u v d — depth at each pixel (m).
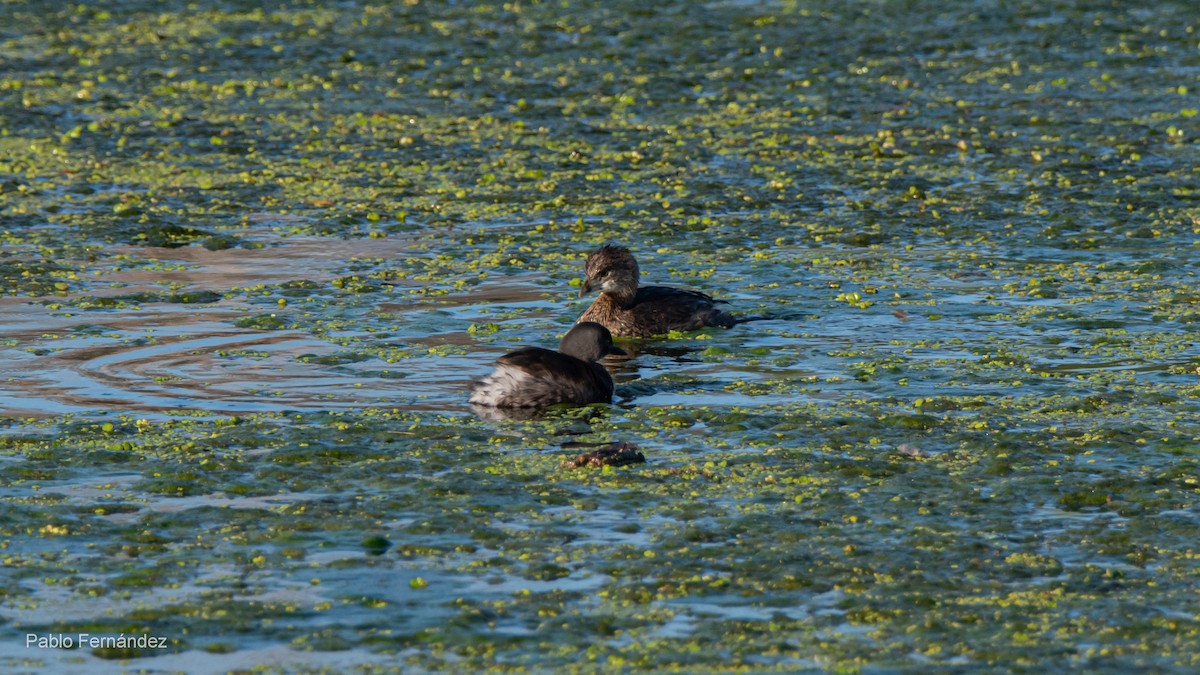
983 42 39.00
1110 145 28.70
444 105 32.91
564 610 10.40
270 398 15.38
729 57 37.59
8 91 33.91
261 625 10.18
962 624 10.16
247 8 45.38
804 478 12.95
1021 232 23.33
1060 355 16.95
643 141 29.61
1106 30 40.03
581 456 13.39
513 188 26.33
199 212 24.64
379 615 10.33
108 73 35.97
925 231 23.55
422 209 24.95
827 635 10.03
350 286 20.41
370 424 14.47
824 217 24.36
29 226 23.67
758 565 11.12
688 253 22.38
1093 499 12.38
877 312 19.08
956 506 12.26
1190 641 9.89
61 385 15.80
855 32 40.44
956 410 14.88
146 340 17.67
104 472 13.09
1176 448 13.59
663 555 11.29
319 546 11.48
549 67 36.69
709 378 16.36
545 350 15.59
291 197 25.69
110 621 10.20
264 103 33.12
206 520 12.01
